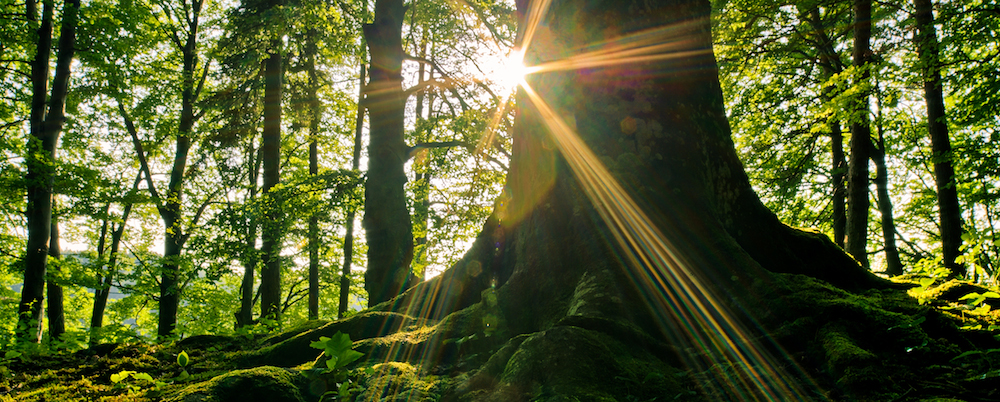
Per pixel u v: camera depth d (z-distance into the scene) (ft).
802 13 37.50
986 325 9.58
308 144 62.13
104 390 9.86
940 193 36.01
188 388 8.44
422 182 45.21
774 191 48.03
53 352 16.35
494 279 14.42
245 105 46.88
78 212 42.09
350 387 8.63
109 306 62.80
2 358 12.59
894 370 7.64
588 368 7.51
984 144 33.60
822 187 52.54
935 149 36.06
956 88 32.50
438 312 14.42
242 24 41.27
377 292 30.55
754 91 45.57
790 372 8.07
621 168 11.80
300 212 37.22
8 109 43.01
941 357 7.89
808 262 13.10
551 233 12.39
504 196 14.96
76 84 44.34
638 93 12.72
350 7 41.39
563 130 13.02
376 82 32.58
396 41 32.94
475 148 36.91
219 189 57.72
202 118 54.49
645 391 7.40
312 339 12.41
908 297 11.46
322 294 74.49
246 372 8.61
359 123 55.11
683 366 8.64
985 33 29.94
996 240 15.79
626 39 13.05
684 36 13.34
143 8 43.50
